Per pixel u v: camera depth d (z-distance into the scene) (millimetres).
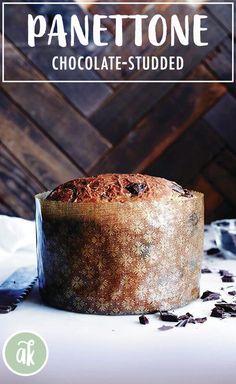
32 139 1257
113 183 696
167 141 1260
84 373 567
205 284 802
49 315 683
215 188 1266
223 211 1268
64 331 635
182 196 703
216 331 631
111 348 593
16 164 1259
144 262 671
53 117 1257
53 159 1259
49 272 702
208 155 1263
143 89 1257
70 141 1258
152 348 592
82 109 1257
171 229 675
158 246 671
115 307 678
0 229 979
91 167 1260
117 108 1258
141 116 1258
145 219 664
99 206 660
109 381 560
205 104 1260
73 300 688
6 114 1255
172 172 1262
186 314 673
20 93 1253
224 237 944
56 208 676
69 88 1256
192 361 568
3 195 1261
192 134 1261
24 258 944
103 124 1257
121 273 670
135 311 680
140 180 703
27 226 995
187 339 611
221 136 1261
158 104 1257
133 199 678
